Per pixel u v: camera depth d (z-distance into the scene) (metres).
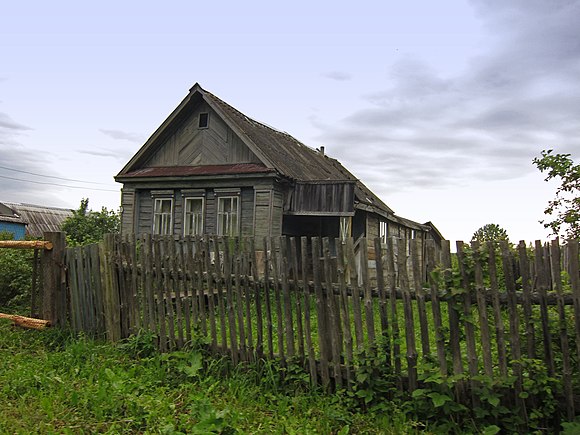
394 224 19.83
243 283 5.15
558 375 3.80
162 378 5.04
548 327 3.78
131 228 16.17
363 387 4.36
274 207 13.99
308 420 4.09
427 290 4.18
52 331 6.54
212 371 5.13
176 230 15.61
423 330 4.18
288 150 18.38
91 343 6.06
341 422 4.07
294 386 4.69
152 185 15.93
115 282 6.24
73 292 6.66
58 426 3.86
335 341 4.54
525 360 3.73
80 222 27.39
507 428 3.82
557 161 7.41
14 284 8.59
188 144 16.20
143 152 16.45
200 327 5.45
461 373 4.02
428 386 4.10
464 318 3.99
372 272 14.09
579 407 3.70
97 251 6.42
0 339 6.32
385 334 4.32
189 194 15.43
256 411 4.32
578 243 3.78
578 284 3.67
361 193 16.03
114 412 4.07
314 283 4.66
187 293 5.56
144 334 5.89
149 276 5.93
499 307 3.91
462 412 4.00
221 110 15.20
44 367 5.25
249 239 5.10
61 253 6.76
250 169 14.20
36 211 37.56
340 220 14.88
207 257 5.39
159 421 3.90
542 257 3.82
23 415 4.00
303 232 15.86
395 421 3.99
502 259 3.93
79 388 4.66
